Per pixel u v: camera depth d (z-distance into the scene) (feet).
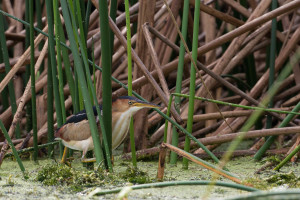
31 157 28.02
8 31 38.63
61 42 23.53
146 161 27.76
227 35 27.58
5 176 22.98
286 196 13.83
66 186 20.47
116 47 33.42
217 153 28.35
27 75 31.14
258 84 32.12
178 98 25.00
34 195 18.97
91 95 22.80
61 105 24.27
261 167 24.75
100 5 19.20
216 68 30.19
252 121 13.41
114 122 22.67
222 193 19.24
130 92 22.84
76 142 22.66
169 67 30.04
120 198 14.89
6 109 32.99
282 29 35.99
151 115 32.01
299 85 34.27
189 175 23.49
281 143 30.89
